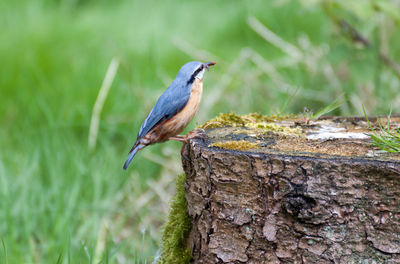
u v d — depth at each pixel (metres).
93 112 11.20
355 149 5.37
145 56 15.94
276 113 7.60
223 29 18.31
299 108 11.36
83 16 22.11
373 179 4.87
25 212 8.63
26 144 11.53
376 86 10.48
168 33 18.83
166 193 10.27
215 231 5.53
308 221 5.07
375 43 10.18
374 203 4.91
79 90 14.01
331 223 5.04
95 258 7.92
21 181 9.84
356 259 5.03
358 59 9.51
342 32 9.65
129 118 12.35
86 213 9.49
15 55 16.73
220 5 20.77
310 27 15.67
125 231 9.56
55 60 16.36
